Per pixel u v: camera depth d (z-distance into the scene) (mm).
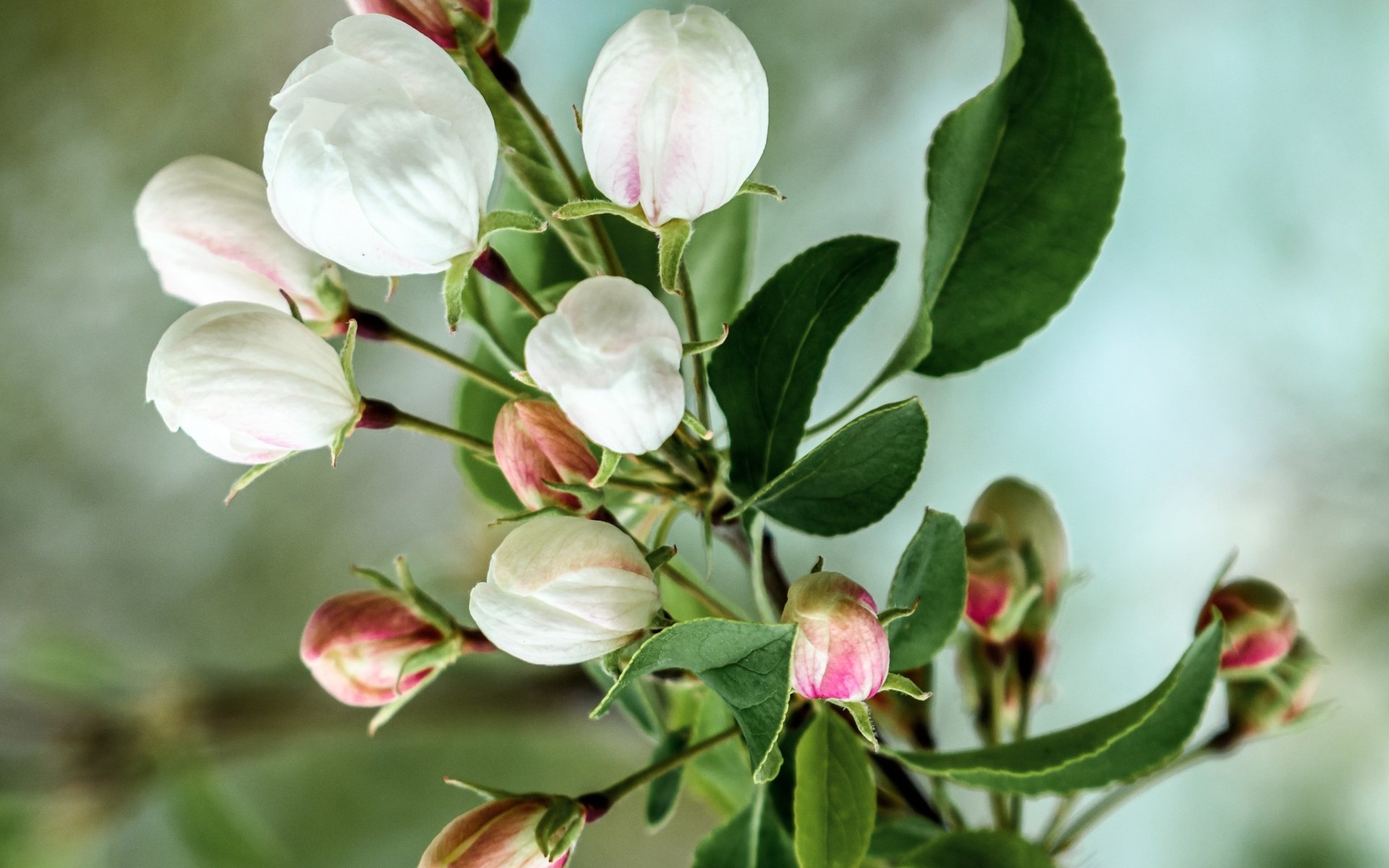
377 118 261
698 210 266
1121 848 591
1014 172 293
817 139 609
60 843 426
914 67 618
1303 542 609
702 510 280
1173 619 605
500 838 270
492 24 283
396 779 571
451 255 268
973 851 281
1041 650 305
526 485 274
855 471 273
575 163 331
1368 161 628
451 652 286
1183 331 630
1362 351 617
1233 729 308
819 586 259
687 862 582
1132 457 620
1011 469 610
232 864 423
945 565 280
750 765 263
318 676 287
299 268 291
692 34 259
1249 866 589
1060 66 289
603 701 255
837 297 279
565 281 314
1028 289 294
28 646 441
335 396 277
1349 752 586
